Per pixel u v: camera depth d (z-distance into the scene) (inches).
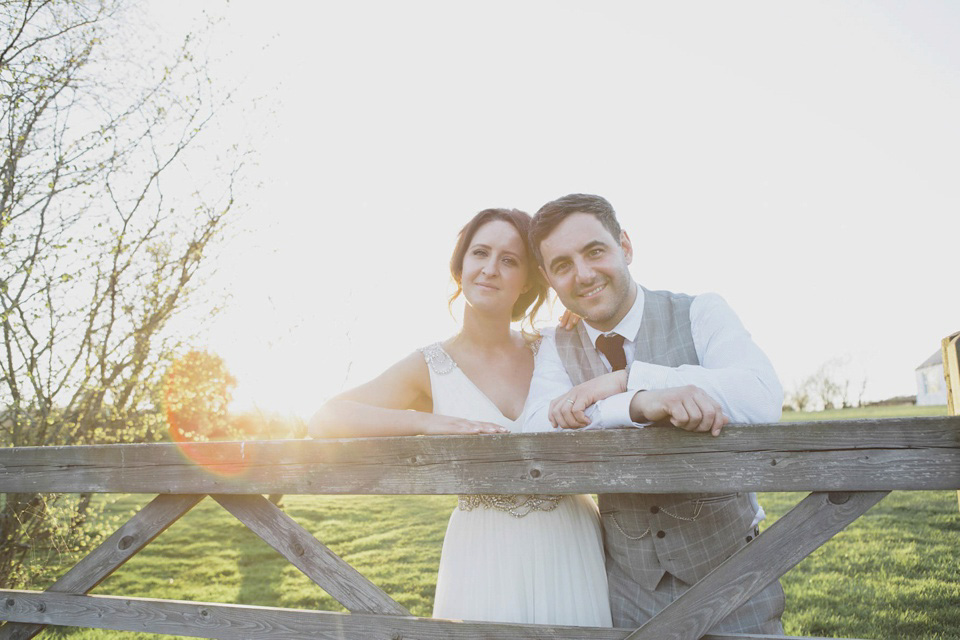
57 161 202.7
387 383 90.1
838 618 169.6
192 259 229.9
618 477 59.4
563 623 72.3
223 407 310.2
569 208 73.4
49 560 218.2
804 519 55.3
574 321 83.4
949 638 152.1
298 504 463.8
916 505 314.8
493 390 89.5
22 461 81.2
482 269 86.4
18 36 197.3
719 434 57.1
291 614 69.8
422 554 296.7
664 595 70.3
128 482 76.4
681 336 74.4
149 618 75.3
